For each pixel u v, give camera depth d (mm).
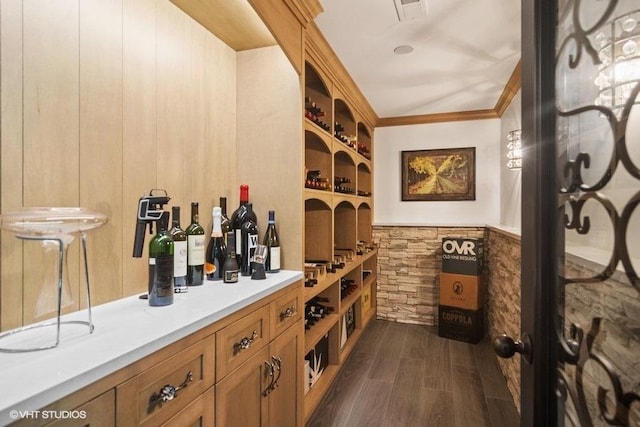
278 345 1546
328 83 2439
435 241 3754
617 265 574
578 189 686
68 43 1074
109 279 1217
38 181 998
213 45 1744
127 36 1278
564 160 733
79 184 1113
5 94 921
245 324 1286
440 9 1849
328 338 2629
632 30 545
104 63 1191
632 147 539
